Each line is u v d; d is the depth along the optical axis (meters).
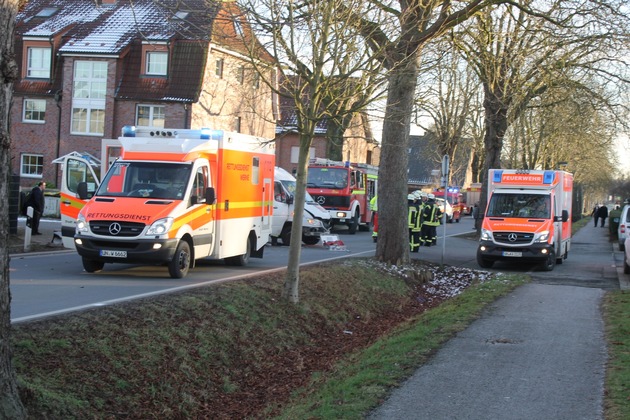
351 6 10.98
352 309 13.73
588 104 24.58
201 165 14.55
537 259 20.66
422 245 28.27
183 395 8.04
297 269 12.37
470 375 7.90
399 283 16.48
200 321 9.88
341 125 11.91
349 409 6.57
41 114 40.53
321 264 16.44
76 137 39.94
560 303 13.74
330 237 24.16
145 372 8.02
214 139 15.06
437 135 38.56
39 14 42.12
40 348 7.41
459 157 60.50
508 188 22.00
